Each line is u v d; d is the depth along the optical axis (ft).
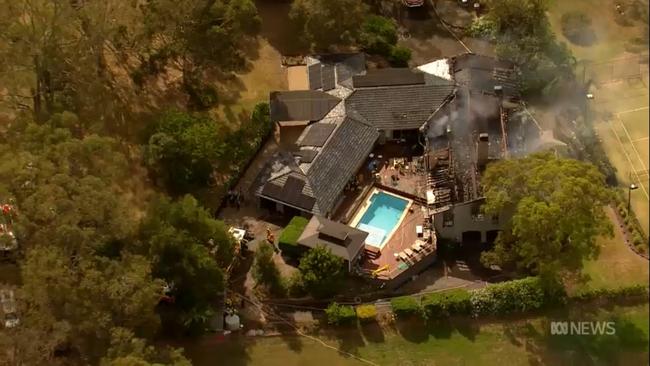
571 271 309.22
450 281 323.78
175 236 288.71
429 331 307.37
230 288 316.19
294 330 305.32
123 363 242.17
